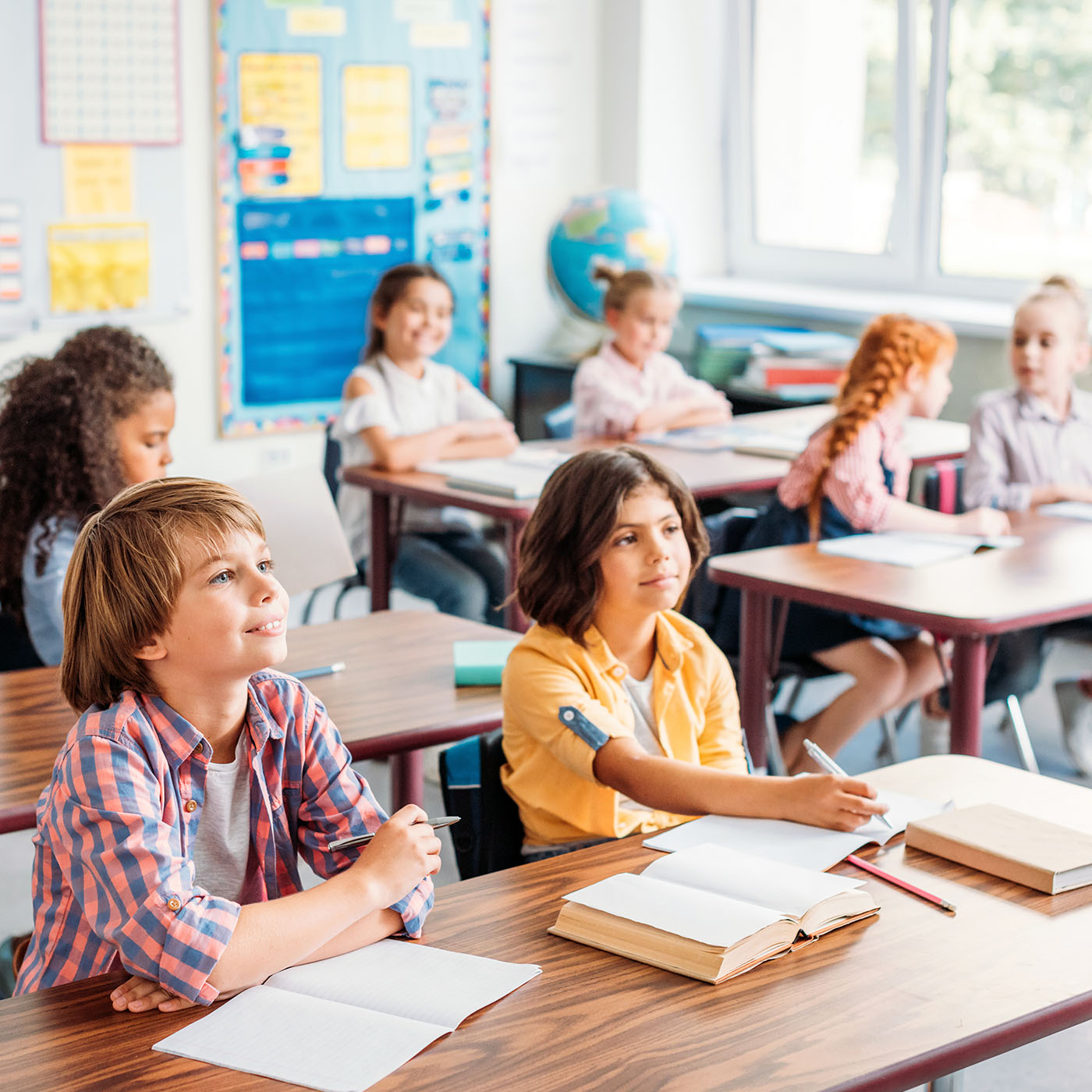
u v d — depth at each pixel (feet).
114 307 15.16
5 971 6.48
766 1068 3.44
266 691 4.48
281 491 8.34
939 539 9.97
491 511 10.96
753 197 19.15
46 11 14.24
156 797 4.05
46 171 14.52
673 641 6.06
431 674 7.37
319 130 16.29
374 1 16.43
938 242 17.16
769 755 9.58
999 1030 3.64
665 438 13.55
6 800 5.61
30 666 7.98
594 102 18.69
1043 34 15.58
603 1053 3.52
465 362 18.08
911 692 10.14
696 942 3.94
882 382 10.58
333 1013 3.69
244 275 16.03
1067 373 11.68
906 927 4.25
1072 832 4.80
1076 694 11.21
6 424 7.90
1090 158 15.44
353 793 4.58
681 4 18.37
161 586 4.02
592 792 5.69
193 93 15.35
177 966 3.75
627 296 14.19
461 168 17.53
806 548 9.80
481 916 4.33
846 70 17.63
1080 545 9.92
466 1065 3.47
